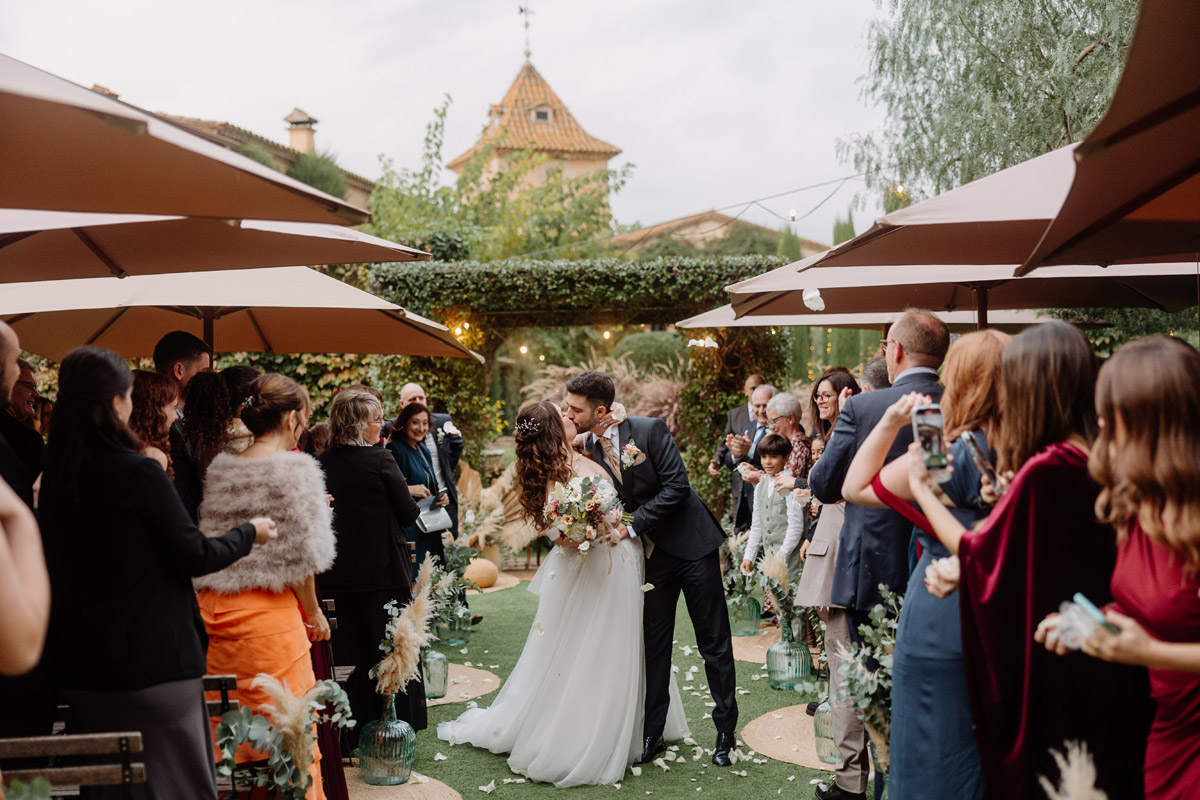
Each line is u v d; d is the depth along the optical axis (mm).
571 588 4230
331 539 3277
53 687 2611
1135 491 1736
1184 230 2504
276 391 3279
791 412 5746
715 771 4172
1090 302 5230
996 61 6922
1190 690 1732
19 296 4168
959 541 2010
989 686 1992
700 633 4336
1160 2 1381
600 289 10266
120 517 2398
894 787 2336
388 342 5453
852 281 4301
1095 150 1767
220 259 3479
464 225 20484
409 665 4047
